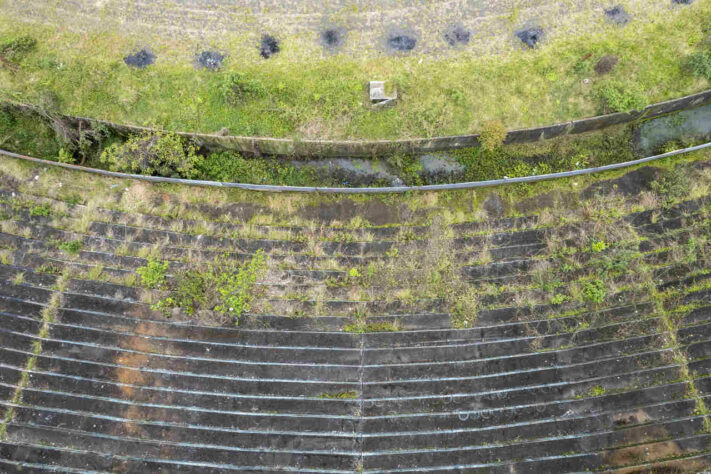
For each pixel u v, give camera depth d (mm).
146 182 16453
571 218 16031
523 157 16656
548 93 16016
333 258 15984
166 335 15102
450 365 14852
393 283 15727
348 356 15023
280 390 14734
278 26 16594
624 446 14148
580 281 15430
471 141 16297
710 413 14164
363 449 14430
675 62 15898
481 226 16156
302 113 16016
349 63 16375
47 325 14984
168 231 16094
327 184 16859
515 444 14281
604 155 16547
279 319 15320
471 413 14523
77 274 15508
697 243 15406
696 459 13914
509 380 14672
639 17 16219
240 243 16078
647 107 15719
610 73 15953
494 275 15664
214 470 14320
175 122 16062
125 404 14594
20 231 15844
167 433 14484
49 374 14672
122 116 16094
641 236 15680
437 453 14336
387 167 16859
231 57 16406
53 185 16312
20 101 15883
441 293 15555
